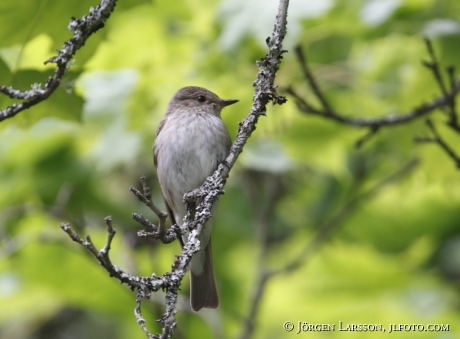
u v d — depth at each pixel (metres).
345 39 12.41
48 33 6.90
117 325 14.37
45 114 7.50
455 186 11.15
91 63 10.15
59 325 14.23
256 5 9.26
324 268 12.99
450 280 13.34
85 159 11.68
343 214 11.84
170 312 5.26
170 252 12.64
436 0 10.01
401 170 11.73
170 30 10.41
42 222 12.57
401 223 13.74
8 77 7.01
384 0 9.52
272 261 13.52
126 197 12.73
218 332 11.66
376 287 12.71
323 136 11.14
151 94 10.52
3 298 12.27
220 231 13.43
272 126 11.13
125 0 7.17
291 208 14.36
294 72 10.59
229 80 10.41
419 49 10.20
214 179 6.28
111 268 5.13
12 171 11.80
